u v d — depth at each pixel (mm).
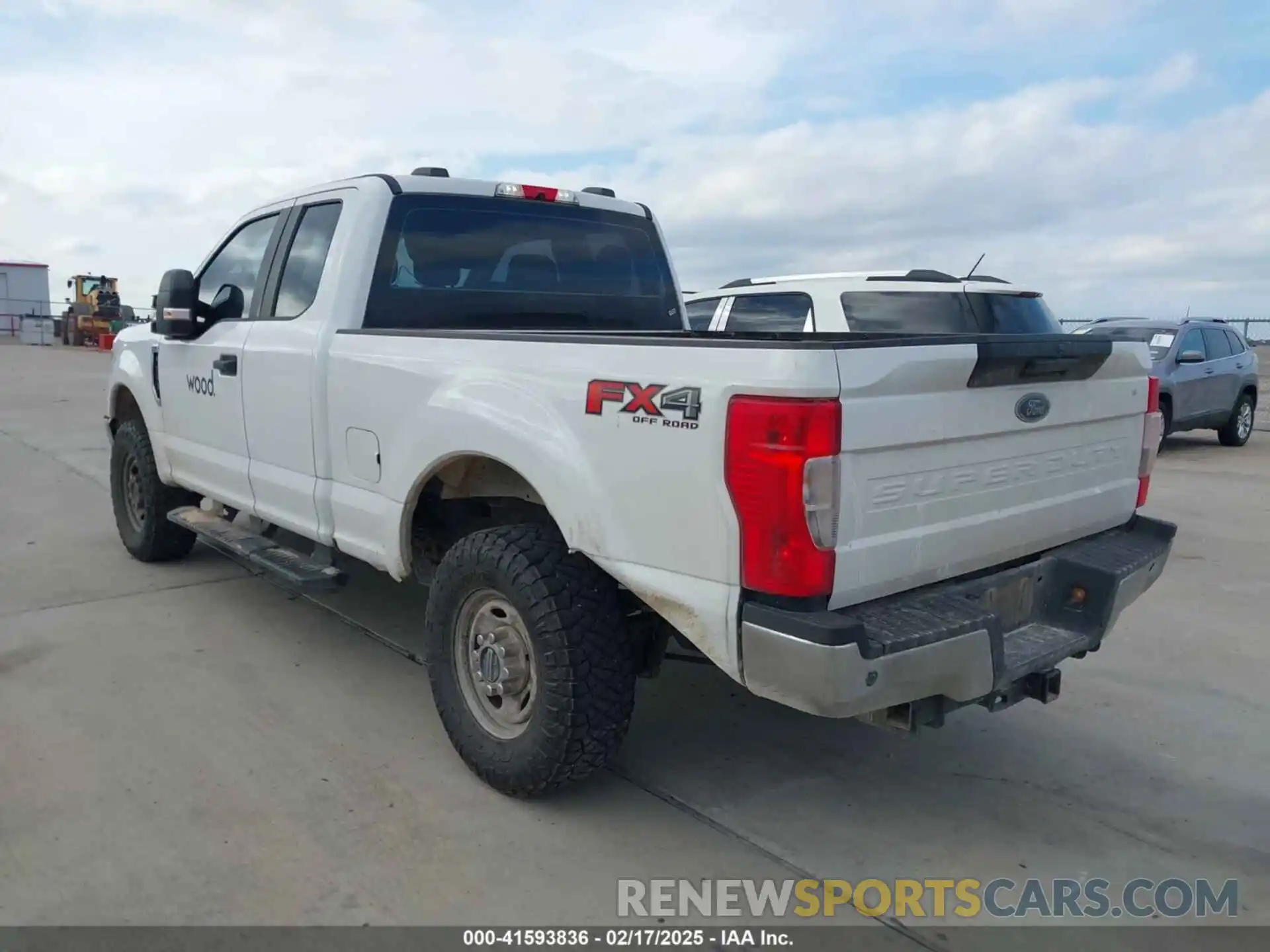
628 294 5055
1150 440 3889
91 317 36344
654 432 2859
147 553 6094
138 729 3928
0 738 3814
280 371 4391
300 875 2973
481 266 4508
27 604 5422
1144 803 3547
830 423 2564
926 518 2900
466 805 3412
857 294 7750
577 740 3205
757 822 3365
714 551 2742
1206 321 13508
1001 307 7727
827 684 2564
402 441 3719
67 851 3062
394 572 3855
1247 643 5203
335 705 4199
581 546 3080
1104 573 3277
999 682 2928
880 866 3127
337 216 4348
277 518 4605
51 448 10953
